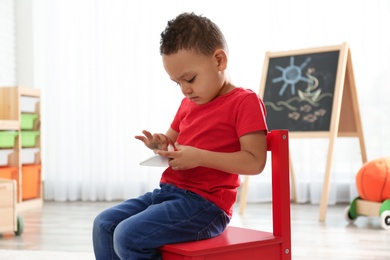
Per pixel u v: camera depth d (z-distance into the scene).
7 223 2.72
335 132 3.20
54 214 3.51
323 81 3.38
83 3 4.20
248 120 1.32
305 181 3.87
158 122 4.08
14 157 3.65
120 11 4.16
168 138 1.44
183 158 1.27
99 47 4.18
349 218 3.11
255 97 1.36
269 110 3.51
